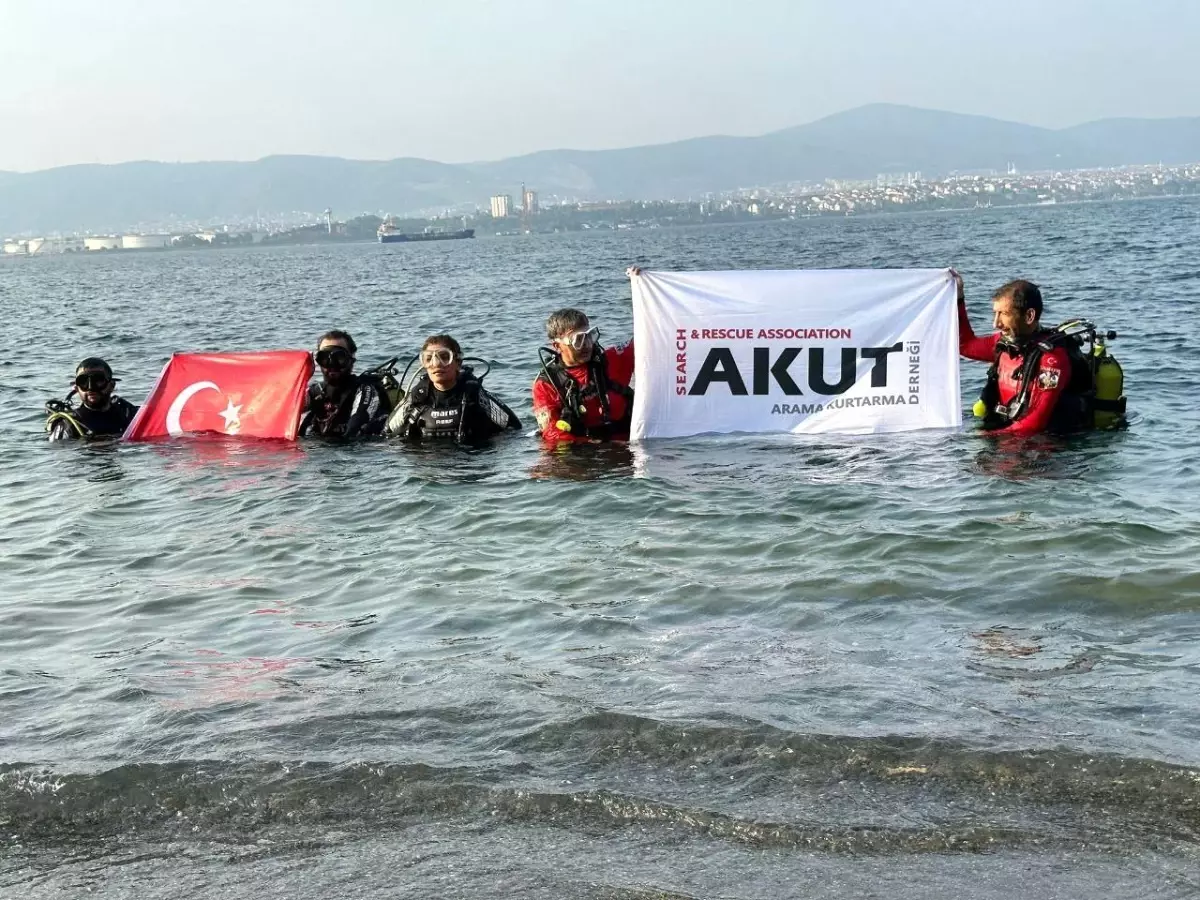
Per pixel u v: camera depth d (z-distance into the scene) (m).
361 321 27.88
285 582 6.48
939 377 9.99
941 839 3.41
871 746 3.95
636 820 3.61
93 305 43.28
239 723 4.42
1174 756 3.76
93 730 4.43
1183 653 4.70
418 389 10.59
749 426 10.09
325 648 5.30
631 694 4.51
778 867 3.31
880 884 3.20
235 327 28.33
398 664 5.02
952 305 9.96
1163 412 10.17
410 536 7.35
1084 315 19.00
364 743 4.19
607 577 6.23
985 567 6.00
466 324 24.41
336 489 8.71
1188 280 24.80
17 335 28.14
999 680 4.51
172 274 84.31
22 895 3.40
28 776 4.02
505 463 9.35
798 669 4.72
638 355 10.02
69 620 5.95
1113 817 3.48
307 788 3.89
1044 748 3.86
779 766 3.87
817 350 10.01
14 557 7.28
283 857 3.53
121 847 3.64
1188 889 3.11
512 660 5.00
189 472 9.59
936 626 5.20
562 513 7.70
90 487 9.22
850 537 6.71
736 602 5.70
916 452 9.03
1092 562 5.96
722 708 4.32
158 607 6.11
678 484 8.31
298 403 10.94
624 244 106.00
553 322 9.90
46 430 11.77
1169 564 5.83
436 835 3.59
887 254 53.09
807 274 10.00
